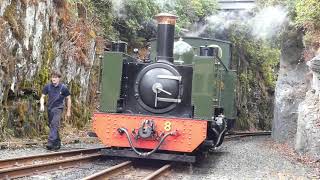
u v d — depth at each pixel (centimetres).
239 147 1512
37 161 815
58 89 1009
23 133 1118
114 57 945
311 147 1230
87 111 1547
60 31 1321
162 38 980
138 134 891
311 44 1498
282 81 1916
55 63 1289
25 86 1133
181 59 1049
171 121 896
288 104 1844
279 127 1869
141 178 770
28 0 1118
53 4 1273
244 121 2878
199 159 1044
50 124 1002
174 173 859
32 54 1148
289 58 1914
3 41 1015
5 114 1045
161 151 941
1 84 1012
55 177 697
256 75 3200
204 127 884
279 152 1380
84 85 1516
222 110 1153
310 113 1303
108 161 946
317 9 1352
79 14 1495
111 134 920
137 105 956
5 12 1030
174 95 928
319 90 1309
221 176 846
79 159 870
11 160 742
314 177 888
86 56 1509
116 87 941
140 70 962
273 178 850
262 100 3356
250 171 932
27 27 1120
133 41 1919
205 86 900
